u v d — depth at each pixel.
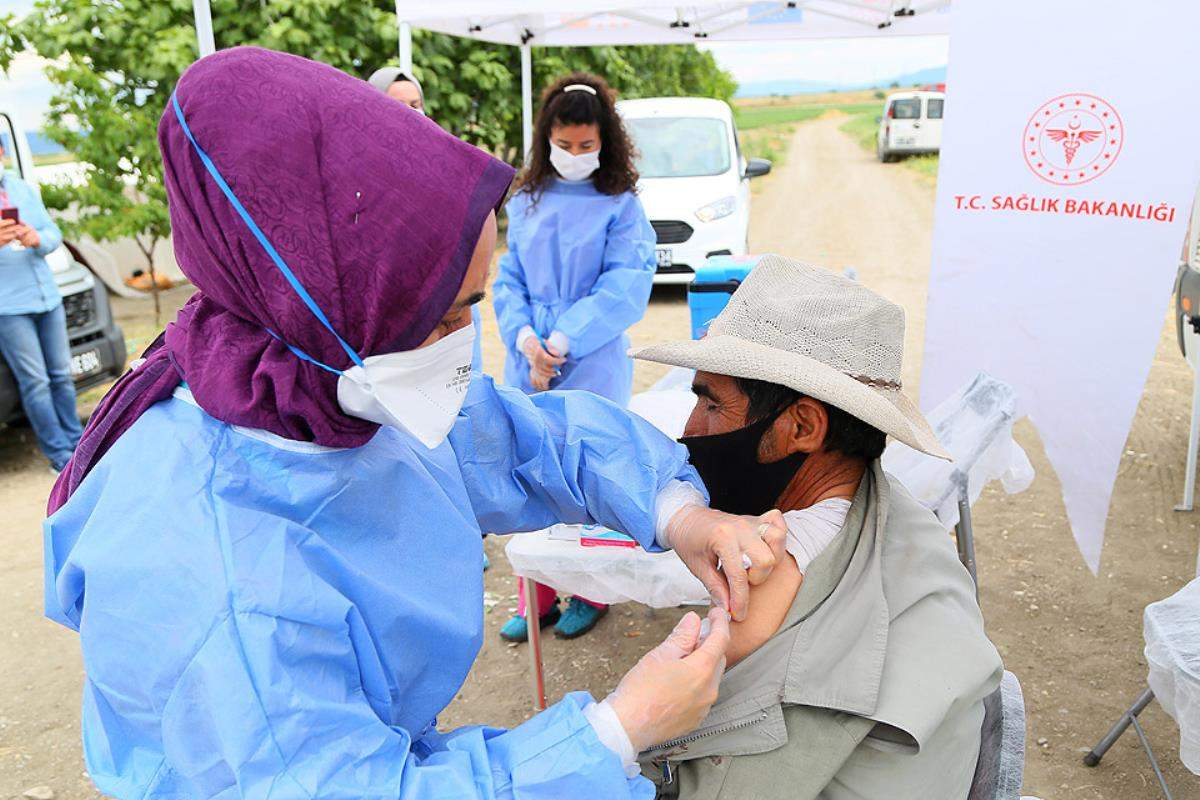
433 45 10.35
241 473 0.97
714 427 1.41
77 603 1.02
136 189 8.09
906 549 1.33
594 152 3.34
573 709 0.99
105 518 0.96
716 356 1.30
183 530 0.93
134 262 9.60
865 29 6.01
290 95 0.92
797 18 6.04
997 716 1.41
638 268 3.47
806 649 1.18
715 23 6.12
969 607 1.33
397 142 0.94
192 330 1.01
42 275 4.81
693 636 1.09
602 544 2.15
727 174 8.36
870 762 1.19
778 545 1.23
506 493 1.43
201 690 0.86
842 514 1.32
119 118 7.81
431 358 1.02
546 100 3.39
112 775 0.96
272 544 0.93
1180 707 1.86
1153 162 2.50
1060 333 2.74
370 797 0.87
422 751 1.13
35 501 4.75
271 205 0.91
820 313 1.33
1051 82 2.55
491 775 0.93
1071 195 2.61
